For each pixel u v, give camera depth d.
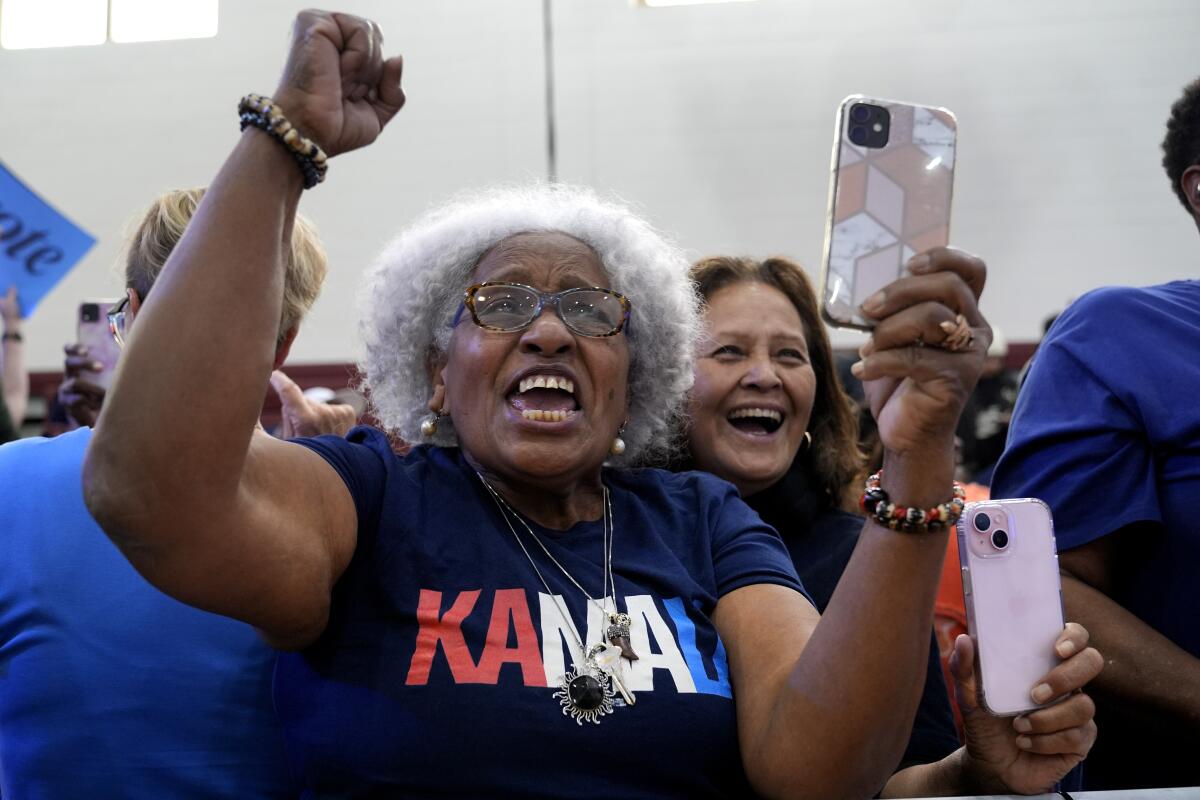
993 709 1.32
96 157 7.13
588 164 7.06
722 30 7.02
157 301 1.10
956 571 2.17
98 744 1.46
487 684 1.29
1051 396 1.74
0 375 3.54
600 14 7.09
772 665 1.36
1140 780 1.63
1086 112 6.74
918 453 1.17
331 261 7.06
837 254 1.18
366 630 1.34
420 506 1.44
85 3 7.17
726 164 7.00
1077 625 1.36
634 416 1.76
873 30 6.91
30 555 1.54
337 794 1.28
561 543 1.49
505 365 1.50
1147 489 1.62
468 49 7.11
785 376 2.12
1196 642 1.60
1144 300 1.76
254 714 1.50
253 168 1.13
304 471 1.32
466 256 1.64
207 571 1.16
